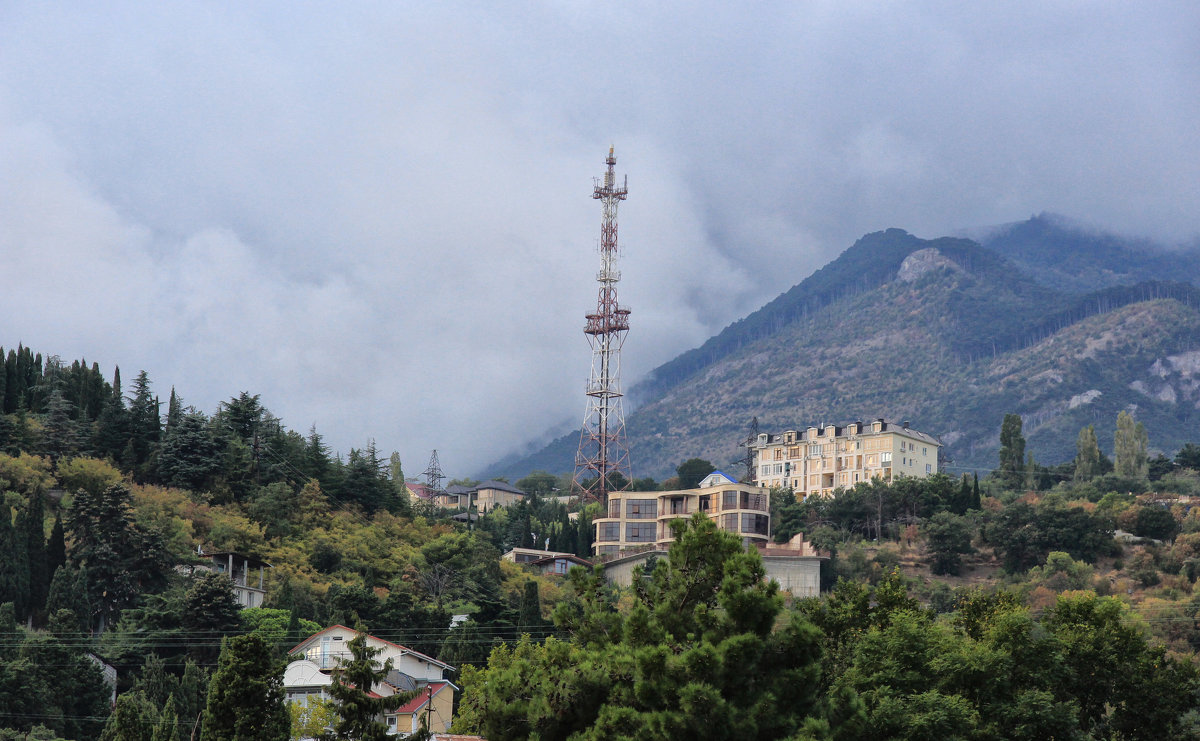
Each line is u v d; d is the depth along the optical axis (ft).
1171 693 217.36
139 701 315.58
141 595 429.79
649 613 173.58
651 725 153.89
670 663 160.04
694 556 176.24
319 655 344.28
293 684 314.96
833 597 230.89
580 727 163.84
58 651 333.83
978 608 234.99
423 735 192.65
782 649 166.20
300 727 270.87
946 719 183.01
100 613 426.51
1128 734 219.20
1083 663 217.97
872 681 198.49
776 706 160.45
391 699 190.29
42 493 492.54
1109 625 225.35
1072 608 229.66
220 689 212.02
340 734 186.50
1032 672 204.44
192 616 392.47
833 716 168.04
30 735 298.97
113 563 433.89
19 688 317.01
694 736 156.04
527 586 442.91
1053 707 192.24
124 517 447.83
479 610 434.30
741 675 160.86
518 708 167.84
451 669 362.53
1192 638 466.70
